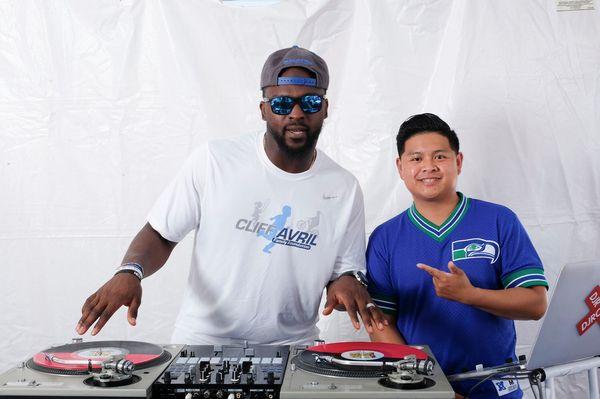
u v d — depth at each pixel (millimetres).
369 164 2645
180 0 2613
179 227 2016
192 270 2049
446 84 2611
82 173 2660
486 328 1940
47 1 2629
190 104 2629
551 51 2600
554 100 2607
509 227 1998
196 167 2008
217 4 2609
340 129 2650
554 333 1797
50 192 2666
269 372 1436
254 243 1963
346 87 2641
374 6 2609
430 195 1988
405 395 1350
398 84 2621
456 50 2604
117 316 2693
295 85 1860
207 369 1482
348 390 1359
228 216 1972
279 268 1958
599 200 2637
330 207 1993
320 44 2625
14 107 2650
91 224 2668
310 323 2076
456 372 1947
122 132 2643
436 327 1969
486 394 1907
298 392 1354
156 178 2652
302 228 1968
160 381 1435
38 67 2639
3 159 2660
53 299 2686
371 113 2633
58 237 2670
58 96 2641
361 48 2625
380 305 2041
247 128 2631
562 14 2598
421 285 1991
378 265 2057
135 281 1745
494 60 2600
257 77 2623
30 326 2691
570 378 2662
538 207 2627
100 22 2629
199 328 1995
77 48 2633
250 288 1965
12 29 2639
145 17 2623
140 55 2633
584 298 1817
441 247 2000
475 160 2619
